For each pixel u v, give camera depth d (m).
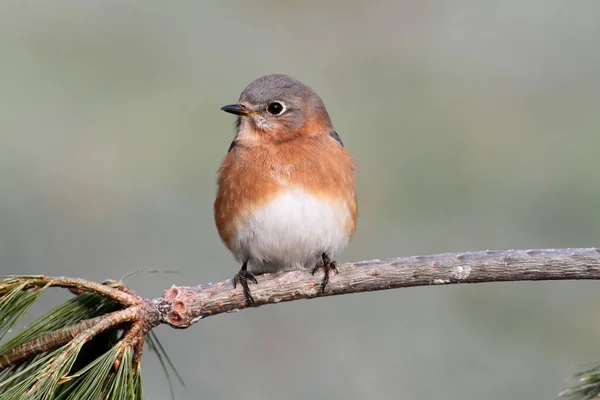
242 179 9.52
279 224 9.41
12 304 6.39
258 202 9.44
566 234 13.89
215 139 14.76
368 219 14.18
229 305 7.44
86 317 6.83
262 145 9.80
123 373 6.26
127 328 6.77
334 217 9.54
